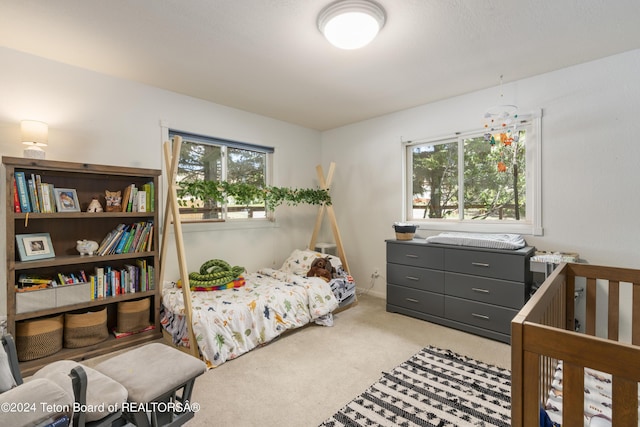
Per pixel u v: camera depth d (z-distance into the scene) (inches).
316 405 71.0
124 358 62.1
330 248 179.0
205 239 136.0
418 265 125.6
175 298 104.5
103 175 108.6
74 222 103.2
